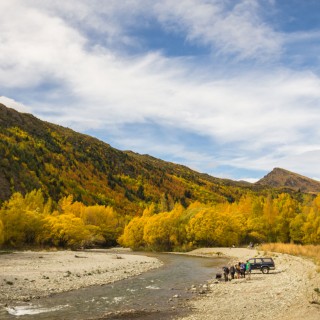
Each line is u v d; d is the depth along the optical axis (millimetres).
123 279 42188
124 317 23312
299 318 20578
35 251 83125
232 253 83562
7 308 25344
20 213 93438
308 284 33062
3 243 88250
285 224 110125
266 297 28891
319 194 133250
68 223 99188
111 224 144000
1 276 37812
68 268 48688
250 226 110125
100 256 73562
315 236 101625
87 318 23047
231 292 32750
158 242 108250
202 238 102125
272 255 66812
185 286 37156
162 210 187750
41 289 32812
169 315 23750
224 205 145375
